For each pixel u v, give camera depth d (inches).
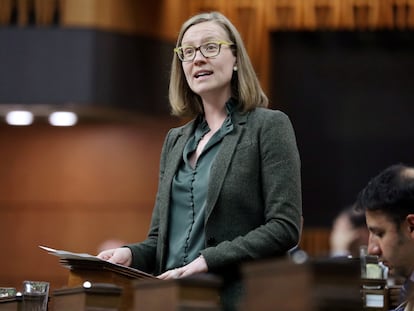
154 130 675.4
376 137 703.7
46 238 678.5
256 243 189.2
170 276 187.6
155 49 628.4
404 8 705.6
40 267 676.1
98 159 679.1
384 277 214.4
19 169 684.7
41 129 685.3
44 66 593.6
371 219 178.4
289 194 194.5
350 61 711.7
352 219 419.5
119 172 676.7
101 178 677.3
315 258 114.2
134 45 615.8
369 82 709.3
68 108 606.2
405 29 708.0
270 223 192.2
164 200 206.8
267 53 713.6
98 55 598.2
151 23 627.5
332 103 710.5
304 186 706.2
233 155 199.3
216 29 207.3
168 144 217.3
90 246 674.8
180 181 205.9
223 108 208.8
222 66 205.6
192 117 219.0
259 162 198.7
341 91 710.5
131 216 673.6
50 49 594.9
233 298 189.3
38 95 591.8
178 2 653.3
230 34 208.4
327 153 707.4
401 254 176.4
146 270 212.5
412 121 702.5
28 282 201.8
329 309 113.0
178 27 650.8
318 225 701.9
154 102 625.0
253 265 114.8
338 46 714.2
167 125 673.0
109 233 673.6
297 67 715.4
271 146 197.8
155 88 625.6
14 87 591.2
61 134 682.2
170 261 203.6
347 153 705.6
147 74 621.3
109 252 208.7
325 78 713.0
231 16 707.4
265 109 205.3
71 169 681.0
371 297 213.3
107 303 165.9
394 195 174.1
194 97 217.0
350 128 707.4
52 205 680.4
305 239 698.2
